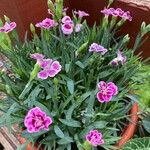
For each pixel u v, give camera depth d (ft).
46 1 1.25
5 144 1.14
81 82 1.08
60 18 1.06
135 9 1.20
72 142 1.01
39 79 0.98
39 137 1.03
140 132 1.14
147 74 1.15
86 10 1.37
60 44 1.11
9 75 1.12
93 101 0.97
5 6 1.23
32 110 0.86
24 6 1.20
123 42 1.10
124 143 0.99
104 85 0.95
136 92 1.20
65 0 1.35
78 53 1.02
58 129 0.95
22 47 1.12
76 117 1.01
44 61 0.94
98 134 0.88
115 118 1.00
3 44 1.03
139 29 1.25
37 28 1.29
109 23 1.26
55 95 0.96
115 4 1.26
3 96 1.15
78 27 1.10
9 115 0.94
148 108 1.14
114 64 1.05
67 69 1.00
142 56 1.33
